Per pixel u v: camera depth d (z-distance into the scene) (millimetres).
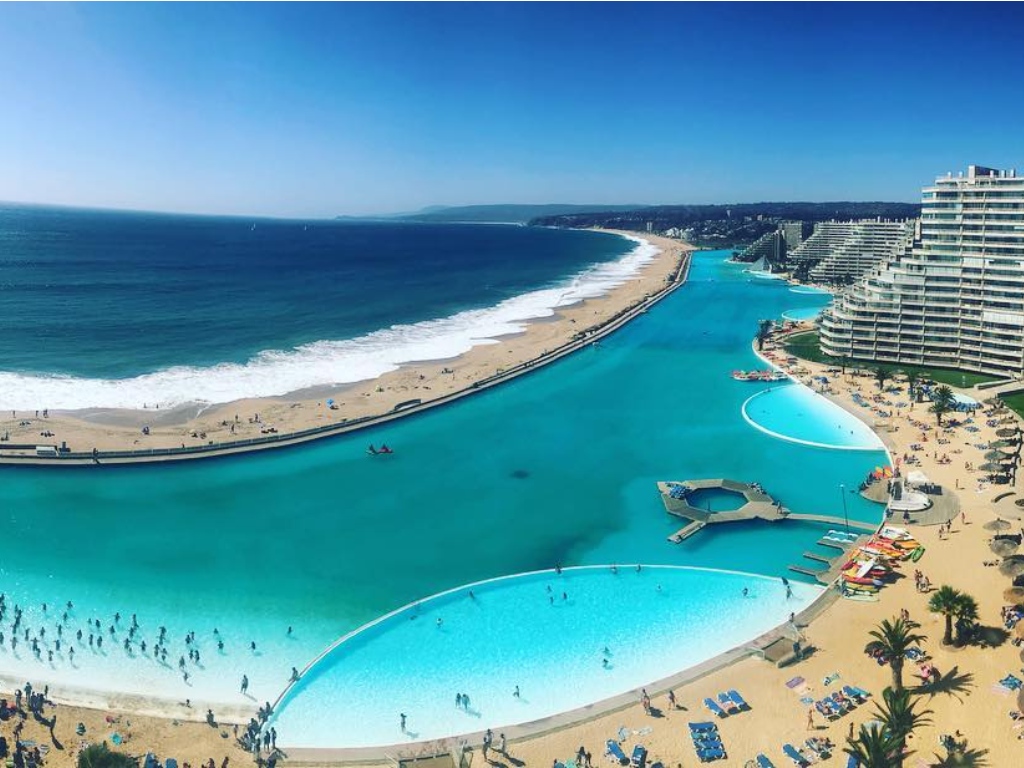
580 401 157375
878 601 79125
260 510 105812
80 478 114688
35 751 60125
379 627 78500
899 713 56344
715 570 88312
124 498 108625
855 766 56000
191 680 70812
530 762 59375
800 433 134375
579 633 76938
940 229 172875
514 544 96438
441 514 104875
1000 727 58375
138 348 192625
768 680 67875
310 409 146625
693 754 59094
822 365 179750
